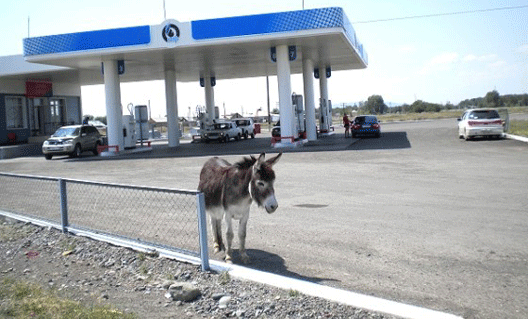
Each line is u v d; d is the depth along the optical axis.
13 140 40.50
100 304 5.46
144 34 28.72
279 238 8.32
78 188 15.25
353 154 23.61
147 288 6.02
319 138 39.03
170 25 28.50
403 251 7.26
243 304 5.30
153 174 19.23
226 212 6.84
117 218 10.22
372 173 16.77
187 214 10.45
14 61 38.09
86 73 40.72
